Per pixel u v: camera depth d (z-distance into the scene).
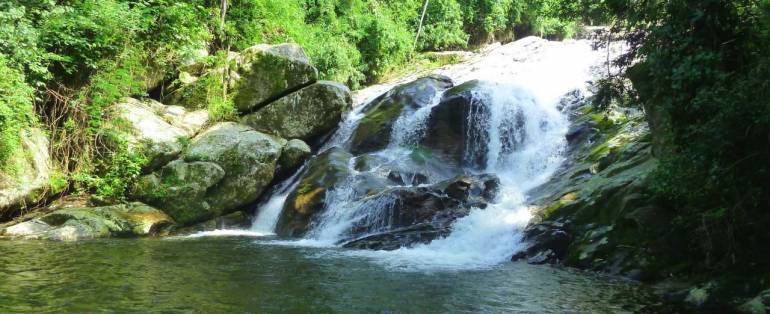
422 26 33.84
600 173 12.72
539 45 29.28
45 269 9.68
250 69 19.27
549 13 12.21
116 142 16.34
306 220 14.98
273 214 16.41
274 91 19.33
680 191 8.39
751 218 8.16
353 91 25.80
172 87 19.56
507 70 25.75
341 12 29.33
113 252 11.61
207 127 18.44
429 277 9.59
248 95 19.17
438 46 34.78
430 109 18.77
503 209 12.98
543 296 8.34
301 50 19.98
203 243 13.30
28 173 14.85
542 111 17.94
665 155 9.39
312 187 15.61
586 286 8.96
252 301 7.88
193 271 9.83
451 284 9.09
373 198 14.02
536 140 17.45
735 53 8.05
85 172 16.08
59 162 16.14
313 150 19.78
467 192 13.95
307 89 19.47
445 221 13.04
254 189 16.75
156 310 7.34
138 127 16.59
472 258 11.37
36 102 16.27
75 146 16.27
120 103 17.16
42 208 15.23
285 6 24.00
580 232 11.09
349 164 16.91
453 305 7.86
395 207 13.54
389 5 32.66
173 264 10.45
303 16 26.84
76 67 16.81
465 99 18.44
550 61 25.89
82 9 16.48
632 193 10.55
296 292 8.45
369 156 17.02
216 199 16.31
